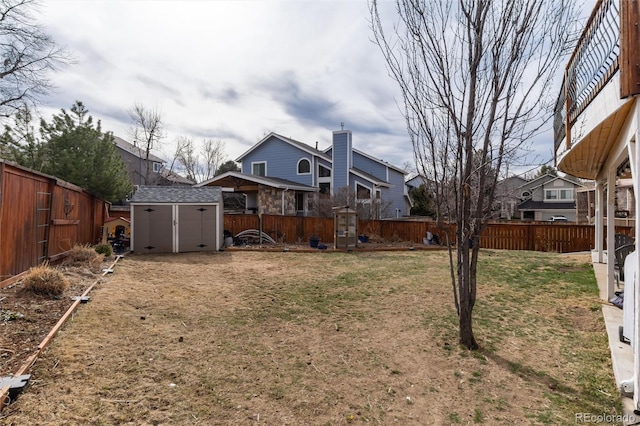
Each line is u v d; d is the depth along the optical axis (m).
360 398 2.89
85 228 10.09
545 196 32.94
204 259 10.20
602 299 5.45
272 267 9.12
